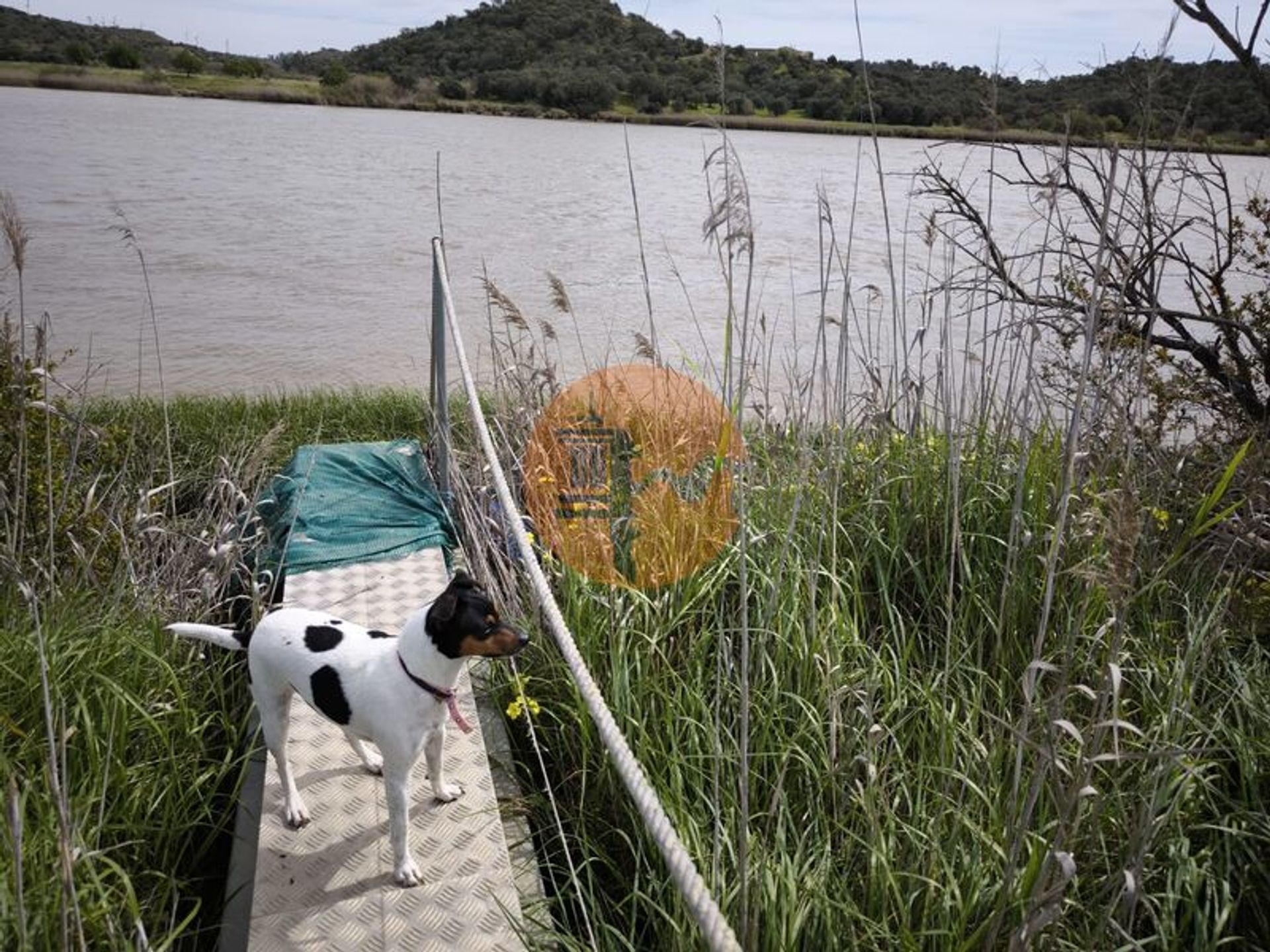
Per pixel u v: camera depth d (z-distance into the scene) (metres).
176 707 4.61
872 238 26.36
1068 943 3.34
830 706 4.03
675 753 4.11
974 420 6.31
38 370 6.00
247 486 7.89
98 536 5.88
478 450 7.93
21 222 5.12
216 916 4.13
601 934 3.88
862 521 5.79
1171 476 5.68
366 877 3.82
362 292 19.62
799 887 3.54
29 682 4.30
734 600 5.24
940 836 3.77
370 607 5.82
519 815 4.54
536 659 5.35
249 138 53.75
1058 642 4.81
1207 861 3.62
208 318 17.00
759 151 60.62
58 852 3.42
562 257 24.30
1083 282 6.52
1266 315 6.78
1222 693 4.48
